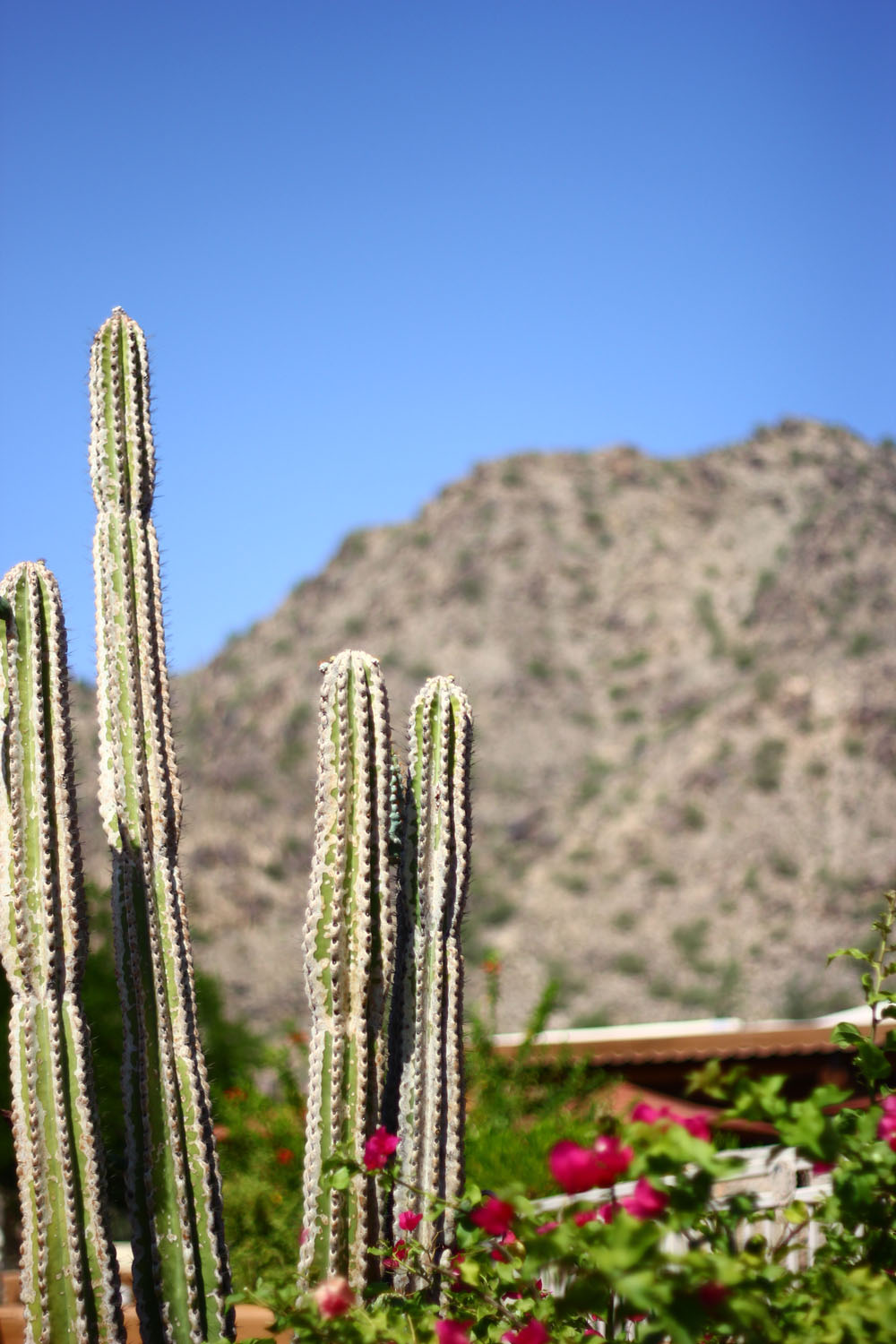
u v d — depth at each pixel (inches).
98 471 145.3
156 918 135.3
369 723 131.9
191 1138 132.6
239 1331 164.6
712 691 2012.8
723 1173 76.2
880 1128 95.4
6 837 127.3
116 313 149.0
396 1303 112.8
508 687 2146.9
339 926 129.6
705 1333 88.0
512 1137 257.1
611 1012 1478.8
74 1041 125.3
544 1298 102.3
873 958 116.0
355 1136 128.1
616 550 2409.0
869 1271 89.4
